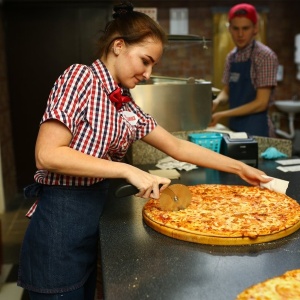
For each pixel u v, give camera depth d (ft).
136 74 4.36
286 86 18.40
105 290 3.32
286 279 3.30
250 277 3.47
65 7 13.85
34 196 4.83
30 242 4.72
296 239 4.17
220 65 17.47
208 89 7.98
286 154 8.07
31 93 14.48
